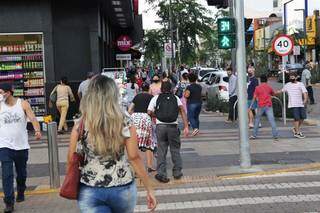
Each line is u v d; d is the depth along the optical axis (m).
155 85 14.29
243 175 10.85
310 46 67.12
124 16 29.98
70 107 20.11
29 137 17.77
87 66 21.12
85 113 4.53
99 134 4.43
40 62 19.84
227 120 21.03
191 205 8.62
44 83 19.77
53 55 20.03
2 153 8.43
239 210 8.16
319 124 18.72
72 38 21.06
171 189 9.92
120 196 4.50
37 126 8.66
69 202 9.19
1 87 8.42
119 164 4.53
